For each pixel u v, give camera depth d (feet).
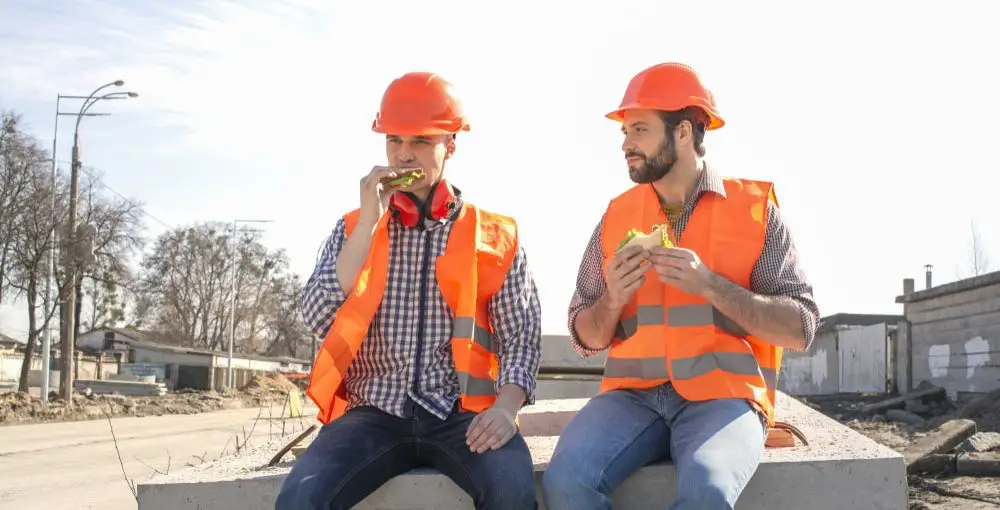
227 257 294.05
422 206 11.58
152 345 217.97
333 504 10.13
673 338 11.21
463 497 10.86
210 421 82.74
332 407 11.48
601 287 12.25
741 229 11.50
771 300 10.95
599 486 10.30
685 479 9.78
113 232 142.41
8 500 30.32
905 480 10.83
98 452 48.39
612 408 11.21
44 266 113.39
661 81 11.60
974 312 62.95
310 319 11.25
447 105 11.69
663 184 11.86
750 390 10.96
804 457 11.02
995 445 27.99
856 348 87.04
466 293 11.33
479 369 11.51
